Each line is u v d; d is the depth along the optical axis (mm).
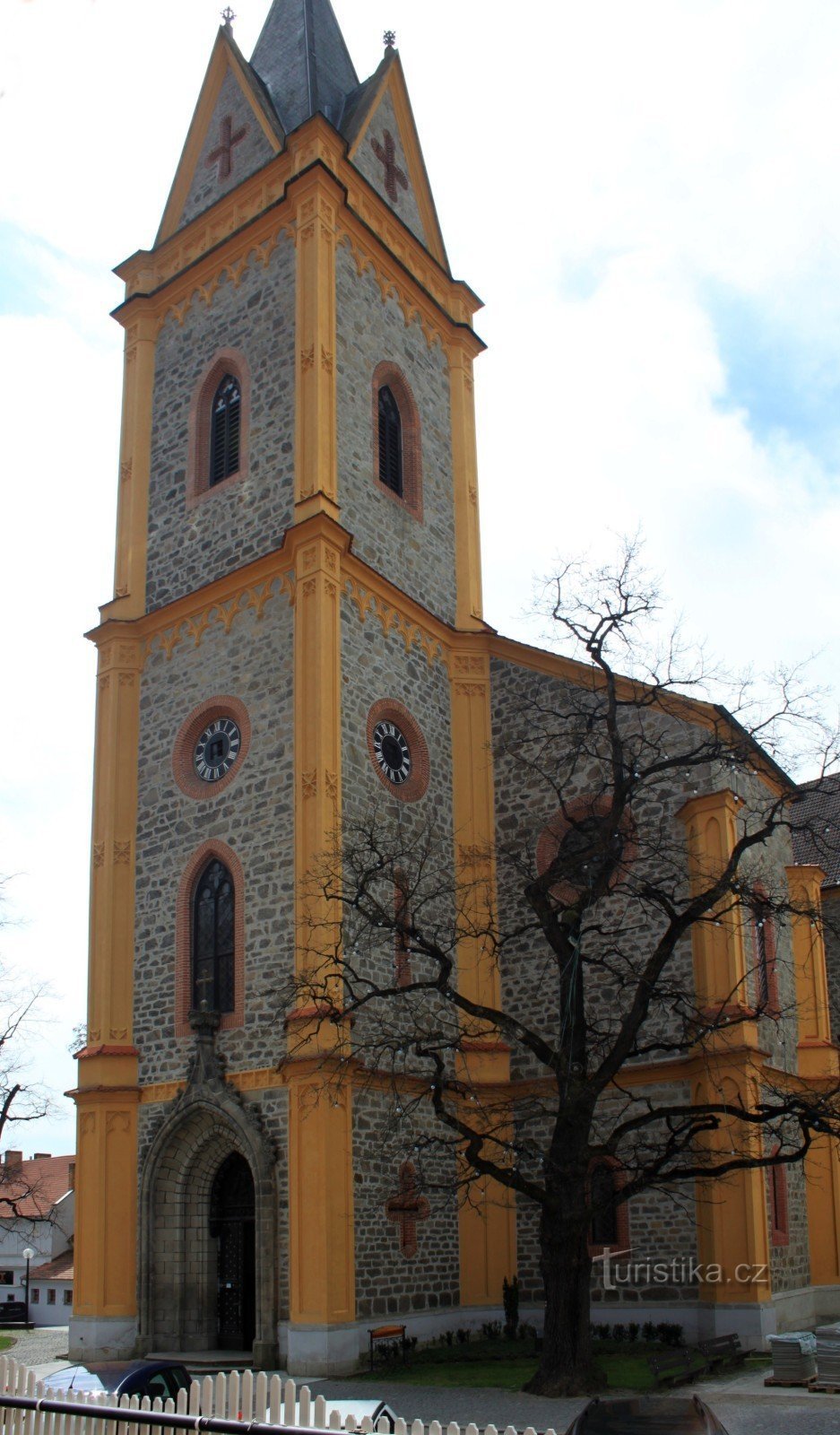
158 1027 26859
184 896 27234
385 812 27141
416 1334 24062
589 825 27562
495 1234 26531
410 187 36062
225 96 34781
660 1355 19406
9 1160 57750
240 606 28312
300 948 23688
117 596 31000
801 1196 27938
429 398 33750
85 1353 24984
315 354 28906
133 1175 26125
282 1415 11344
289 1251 22719
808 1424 16391
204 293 32469
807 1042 29406
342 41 37562
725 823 26125
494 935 24203
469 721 30641
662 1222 24797
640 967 26203
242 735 27219
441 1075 21750
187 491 30906
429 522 32250
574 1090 19719
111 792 28938
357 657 27469
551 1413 17234
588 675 29594
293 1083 23531
